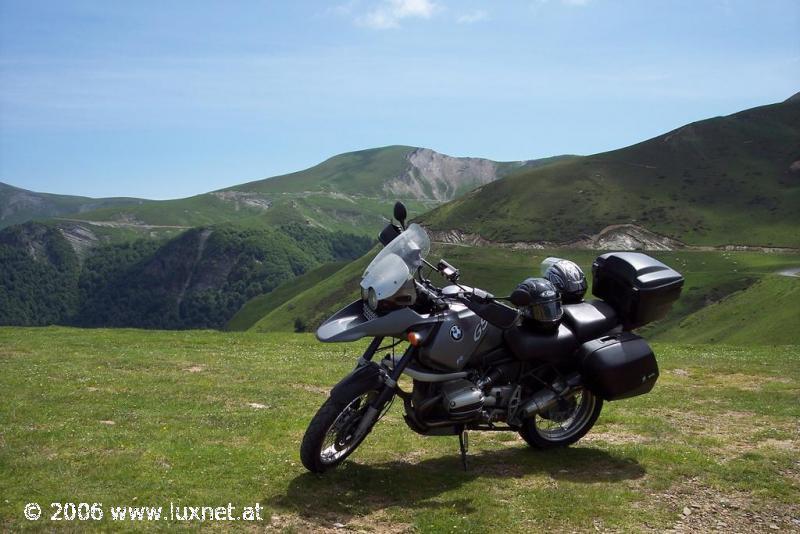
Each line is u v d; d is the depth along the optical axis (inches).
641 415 434.3
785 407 470.3
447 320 304.3
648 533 256.2
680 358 784.9
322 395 491.8
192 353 730.8
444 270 320.8
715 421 428.8
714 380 605.9
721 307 6820.9
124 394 469.1
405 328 293.9
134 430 367.6
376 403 296.0
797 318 5556.1
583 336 350.6
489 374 327.9
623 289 362.6
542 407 336.8
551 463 333.7
